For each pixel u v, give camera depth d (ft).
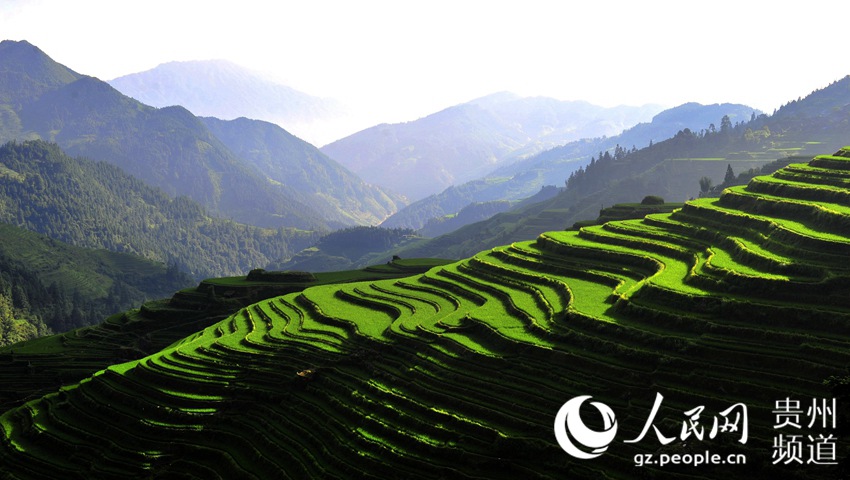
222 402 226.58
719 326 183.83
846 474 126.93
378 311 286.25
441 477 165.48
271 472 191.83
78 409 243.81
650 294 211.61
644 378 174.40
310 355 241.96
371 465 176.45
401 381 207.72
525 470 159.74
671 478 144.66
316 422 203.21
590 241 299.79
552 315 222.28
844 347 165.99
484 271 303.89
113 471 207.51
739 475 141.69
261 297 402.11
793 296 190.70
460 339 222.28
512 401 181.37
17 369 332.80
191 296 403.95
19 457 225.35
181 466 204.33
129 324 379.14
